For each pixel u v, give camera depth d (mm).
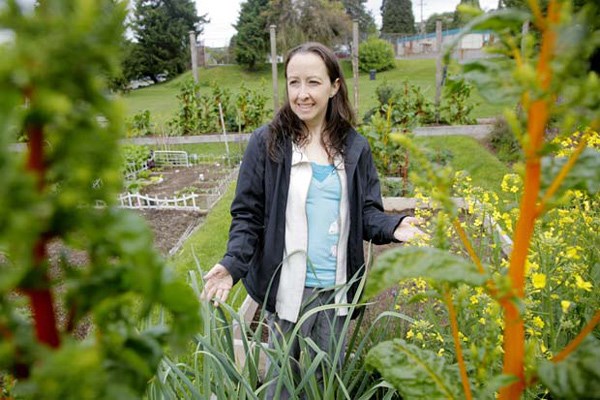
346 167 2254
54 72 388
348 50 30594
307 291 2287
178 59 37906
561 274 1934
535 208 659
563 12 538
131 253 461
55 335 495
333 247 2271
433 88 17484
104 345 488
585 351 684
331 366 1936
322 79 2148
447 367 805
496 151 8086
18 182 385
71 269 495
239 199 2271
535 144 615
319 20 27812
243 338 1919
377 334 2383
